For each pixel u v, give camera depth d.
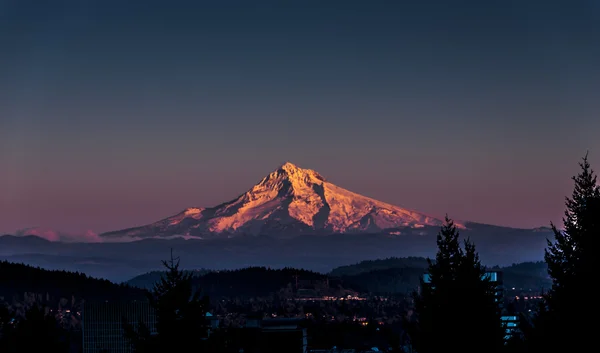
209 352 190.25
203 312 191.75
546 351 174.62
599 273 173.88
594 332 170.75
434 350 192.25
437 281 197.25
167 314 189.25
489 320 191.88
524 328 185.50
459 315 191.25
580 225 179.75
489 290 197.25
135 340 192.00
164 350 187.88
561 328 173.12
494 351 190.38
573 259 178.12
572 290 174.50
